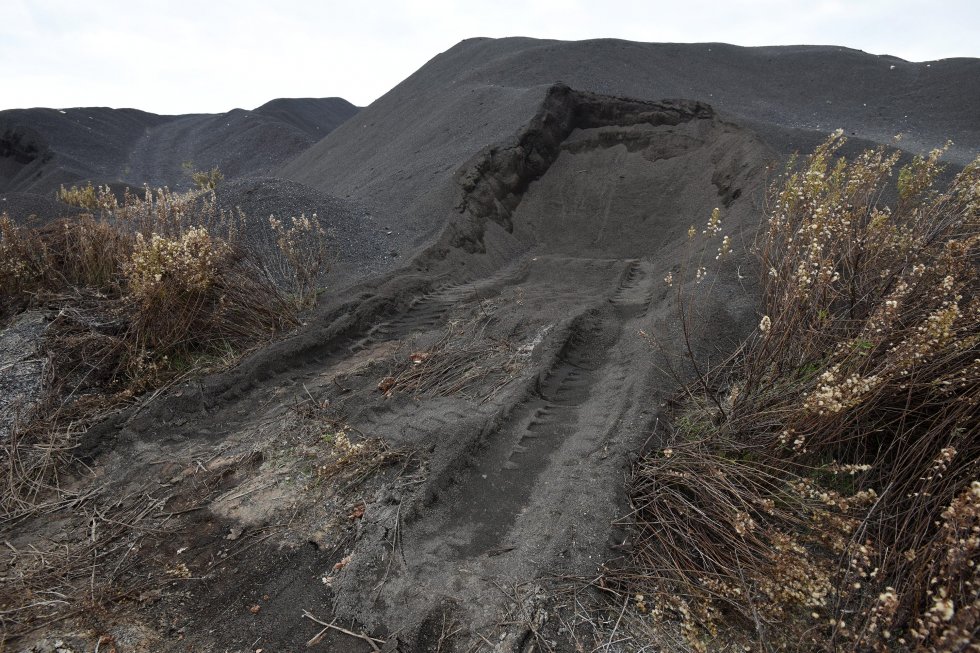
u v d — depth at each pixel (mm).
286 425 3781
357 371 4457
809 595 2221
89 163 30891
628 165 9531
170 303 4621
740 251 5355
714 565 2422
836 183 3934
